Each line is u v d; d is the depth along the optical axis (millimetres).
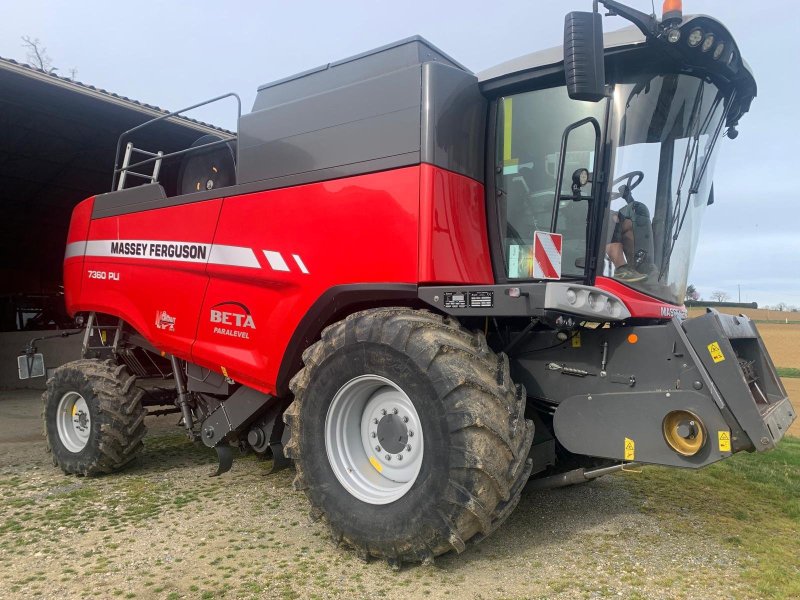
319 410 3432
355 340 3293
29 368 6023
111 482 4926
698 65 3346
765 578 3049
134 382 5309
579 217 3441
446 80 3389
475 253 3484
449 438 2914
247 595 2902
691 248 3984
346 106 3662
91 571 3184
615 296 3090
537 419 3736
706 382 2855
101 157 12562
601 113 3381
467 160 3518
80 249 5836
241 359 4184
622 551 3416
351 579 3055
